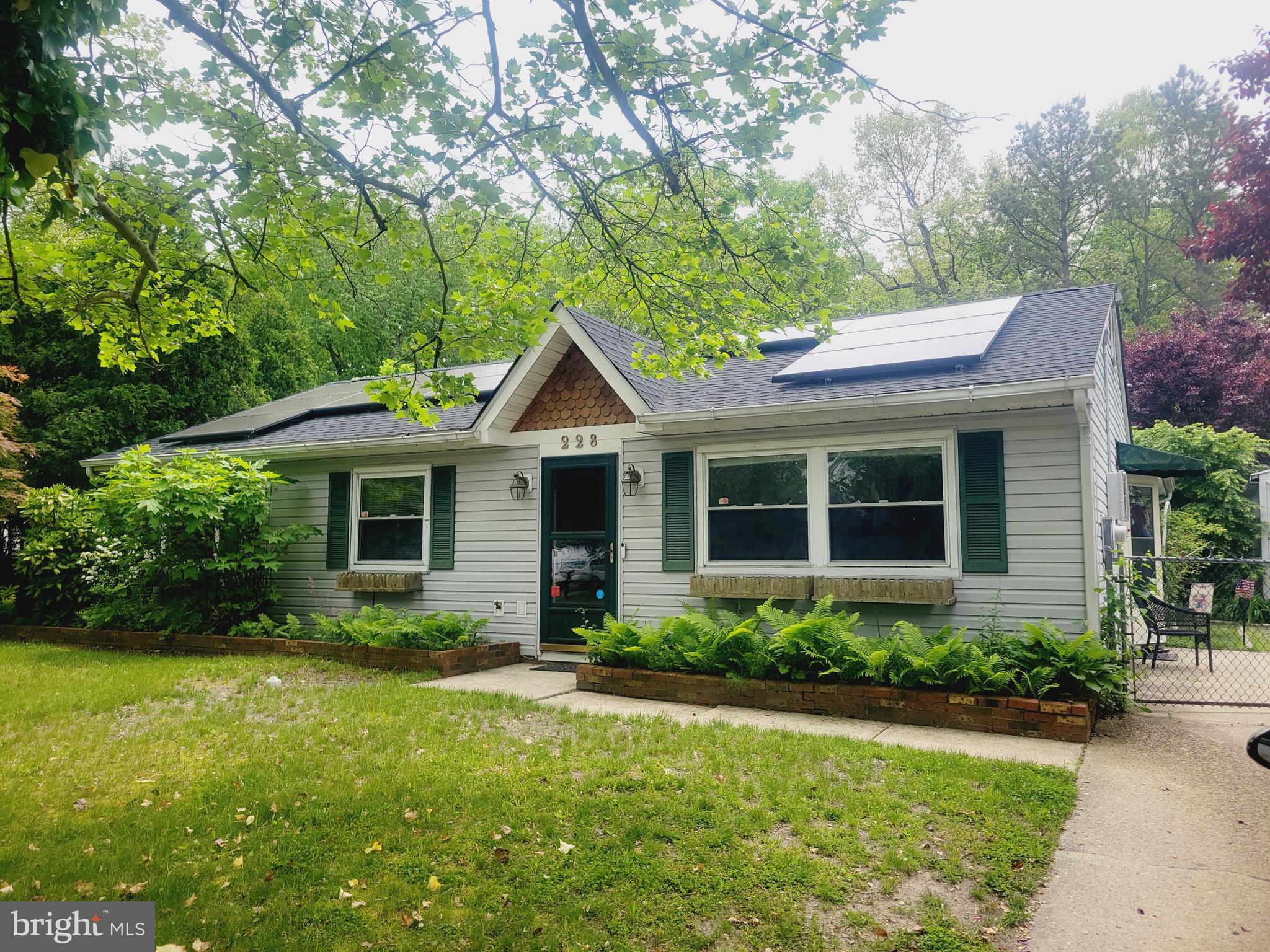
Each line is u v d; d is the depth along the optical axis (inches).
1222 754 234.1
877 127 1213.1
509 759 222.5
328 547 472.1
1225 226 466.9
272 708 288.0
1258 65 455.2
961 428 311.7
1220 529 623.2
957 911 139.1
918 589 304.0
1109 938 129.3
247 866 158.6
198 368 784.9
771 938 131.0
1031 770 209.5
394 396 221.3
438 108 173.3
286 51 177.5
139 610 473.1
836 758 219.3
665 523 374.6
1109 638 291.3
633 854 161.3
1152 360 831.7
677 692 305.4
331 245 217.0
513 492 416.5
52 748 239.3
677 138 193.3
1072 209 1221.1
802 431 345.4
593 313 629.6
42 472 711.7
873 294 1150.3
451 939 132.3
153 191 196.5
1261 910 138.3
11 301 687.7
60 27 105.0
